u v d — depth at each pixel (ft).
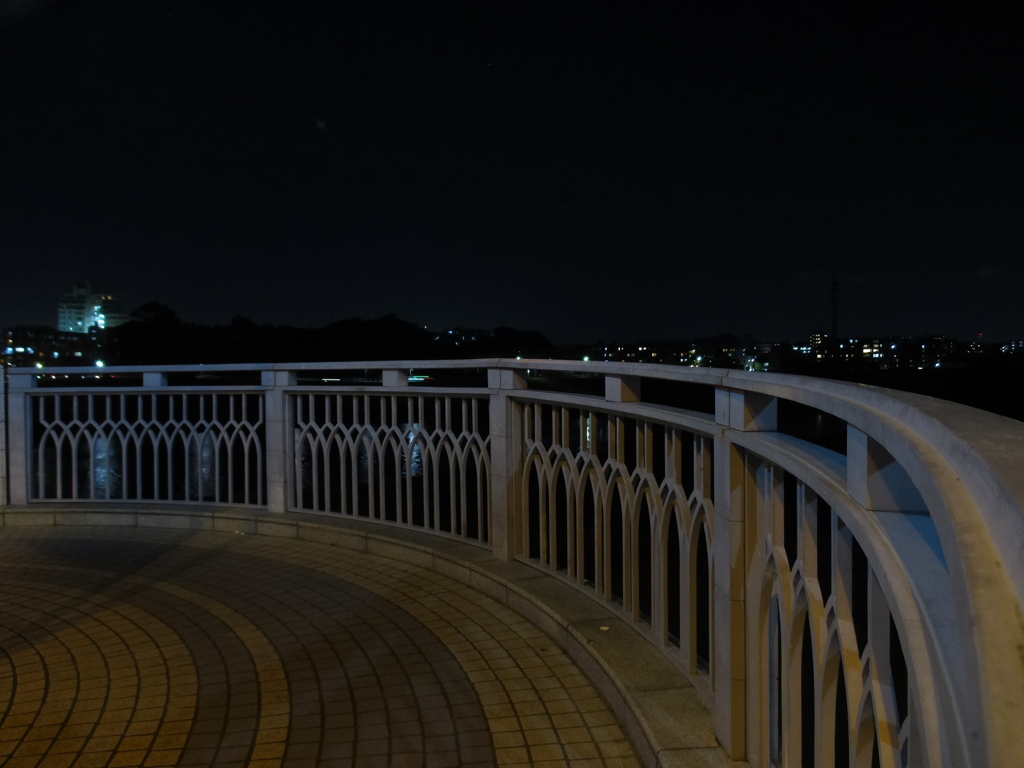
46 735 11.24
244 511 24.09
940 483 2.87
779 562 7.77
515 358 16.98
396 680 13.00
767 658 8.63
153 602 17.24
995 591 2.22
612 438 13.82
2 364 25.49
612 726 11.30
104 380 33.22
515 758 10.49
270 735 11.19
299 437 23.90
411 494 21.21
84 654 14.32
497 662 13.61
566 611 14.34
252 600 17.30
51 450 52.75
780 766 8.61
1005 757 1.95
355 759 10.50
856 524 4.93
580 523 15.26
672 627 20.27
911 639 3.35
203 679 13.16
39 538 23.24
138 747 10.86
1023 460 2.59
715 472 9.59
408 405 21.15
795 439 7.91
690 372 10.05
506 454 17.65
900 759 4.91
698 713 10.32
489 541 18.97
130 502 25.43
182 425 25.23
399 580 18.45
